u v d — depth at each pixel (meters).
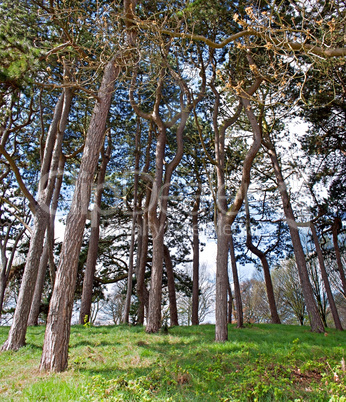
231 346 8.35
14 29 9.71
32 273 9.52
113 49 8.83
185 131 17.16
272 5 5.76
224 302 10.25
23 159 18.22
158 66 9.64
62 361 6.31
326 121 15.41
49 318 6.57
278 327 15.86
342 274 18.70
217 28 11.70
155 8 11.09
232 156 18.31
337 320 17.44
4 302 24.98
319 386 5.16
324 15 7.12
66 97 12.66
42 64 8.44
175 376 5.58
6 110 10.68
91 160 7.68
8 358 7.61
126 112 18.56
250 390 4.77
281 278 29.44
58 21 9.52
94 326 15.03
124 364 6.76
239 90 6.10
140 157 20.44
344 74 11.62
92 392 4.56
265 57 10.02
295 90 13.64
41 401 4.33
